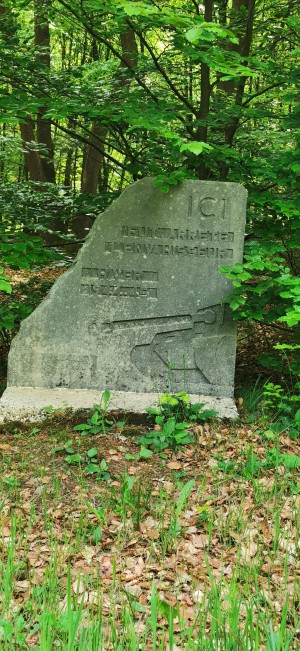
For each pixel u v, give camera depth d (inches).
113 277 256.2
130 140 334.0
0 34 293.1
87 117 286.0
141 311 258.2
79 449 220.7
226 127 308.7
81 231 590.6
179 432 224.8
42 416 238.7
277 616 135.7
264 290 242.5
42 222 339.3
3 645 119.8
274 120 391.5
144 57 304.8
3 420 237.0
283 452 219.9
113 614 133.0
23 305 281.1
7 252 261.4
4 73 292.0
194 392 261.1
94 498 192.5
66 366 258.5
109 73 392.5
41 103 263.3
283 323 327.6
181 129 319.6
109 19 280.7
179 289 257.4
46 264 343.0
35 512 184.1
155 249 255.3
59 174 855.7
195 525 177.0
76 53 621.0
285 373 285.4
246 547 163.0
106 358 259.3
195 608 137.0
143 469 210.1
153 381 260.5
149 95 308.5
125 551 165.6
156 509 183.2
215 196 252.8
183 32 244.7
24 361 257.3
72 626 113.9
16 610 136.5
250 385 279.4
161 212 253.4
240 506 181.2
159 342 259.8
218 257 255.8
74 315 256.8
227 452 219.9
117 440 228.8
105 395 241.4
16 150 442.9
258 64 257.4
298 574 152.7
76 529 173.9
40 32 495.2
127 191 252.5
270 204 263.9
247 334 328.2
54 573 142.3
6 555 159.0
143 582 151.3
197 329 259.4
